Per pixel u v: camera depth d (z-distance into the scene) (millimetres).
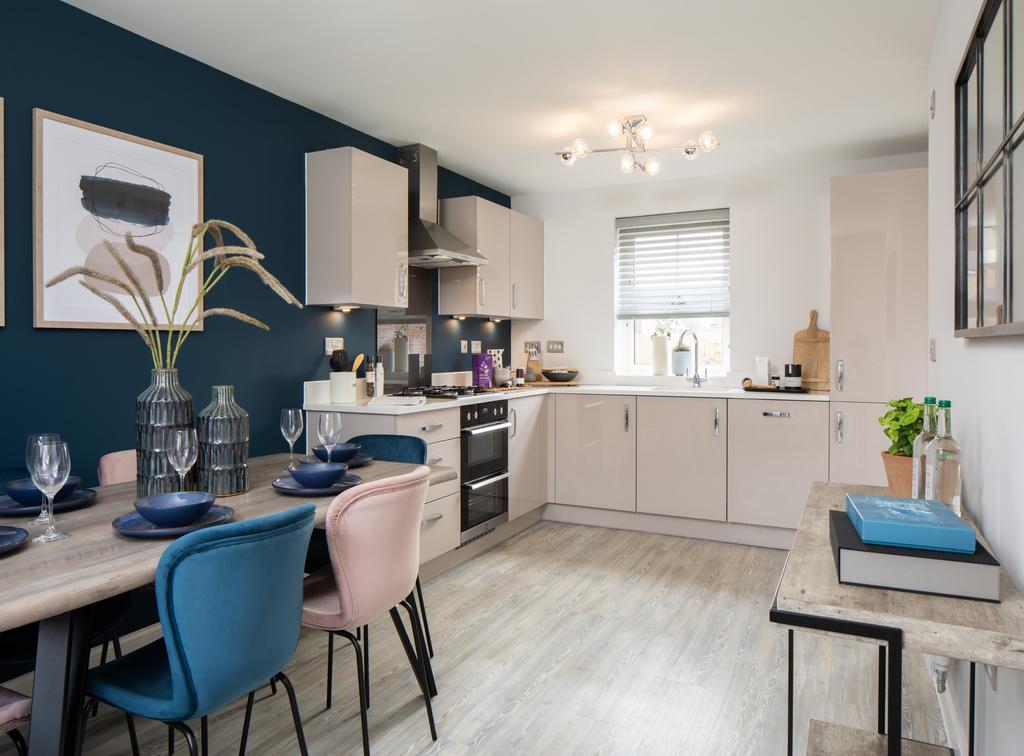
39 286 2396
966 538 1136
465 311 4570
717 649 2725
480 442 3990
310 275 3523
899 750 1034
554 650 2715
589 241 5277
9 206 2334
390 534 1873
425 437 3484
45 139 2408
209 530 1322
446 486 3645
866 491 2014
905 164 4316
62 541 1509
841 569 1182
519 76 3125
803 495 4070
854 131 3898
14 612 1129
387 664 2602
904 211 3809
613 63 2990
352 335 3891
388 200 3666
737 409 4219
